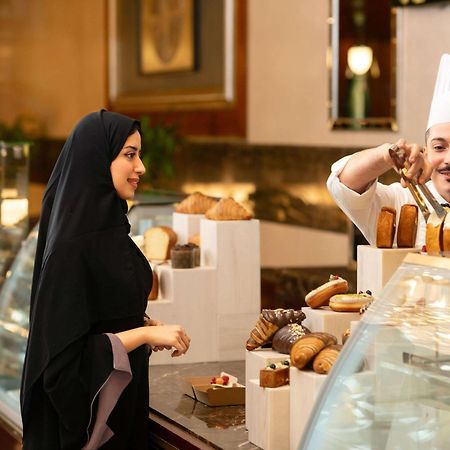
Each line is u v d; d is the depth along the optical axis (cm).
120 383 264
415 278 197
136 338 266
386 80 656
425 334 191
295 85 788
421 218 283
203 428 260
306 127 775
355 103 669
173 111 973
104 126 269
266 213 833
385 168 271
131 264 272
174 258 348
